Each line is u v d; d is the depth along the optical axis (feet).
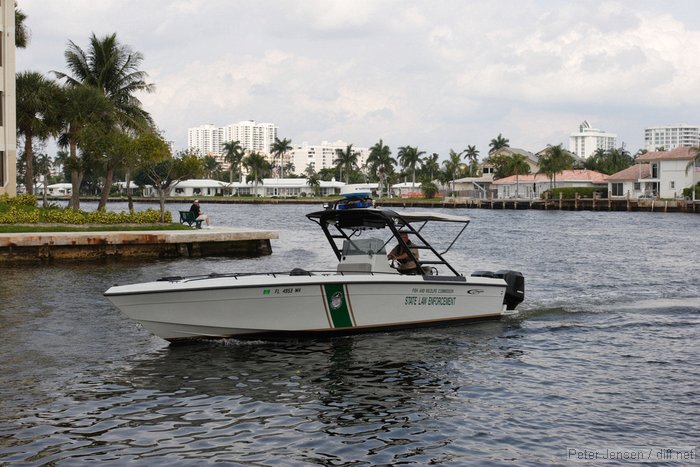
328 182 517.55
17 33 146.41
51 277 74.59
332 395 34.83
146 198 485.97
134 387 35.68
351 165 515.09
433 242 134.51
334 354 42.63
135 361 40.57
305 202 445.78
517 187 366.63
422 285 48.01
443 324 50.11
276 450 27.91
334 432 29.89
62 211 113.60
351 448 28.19
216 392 35.09
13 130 131.34
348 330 46.65
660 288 70.44
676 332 49.16
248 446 28.27
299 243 125.59
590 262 95.20
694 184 293.64
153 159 128.57
